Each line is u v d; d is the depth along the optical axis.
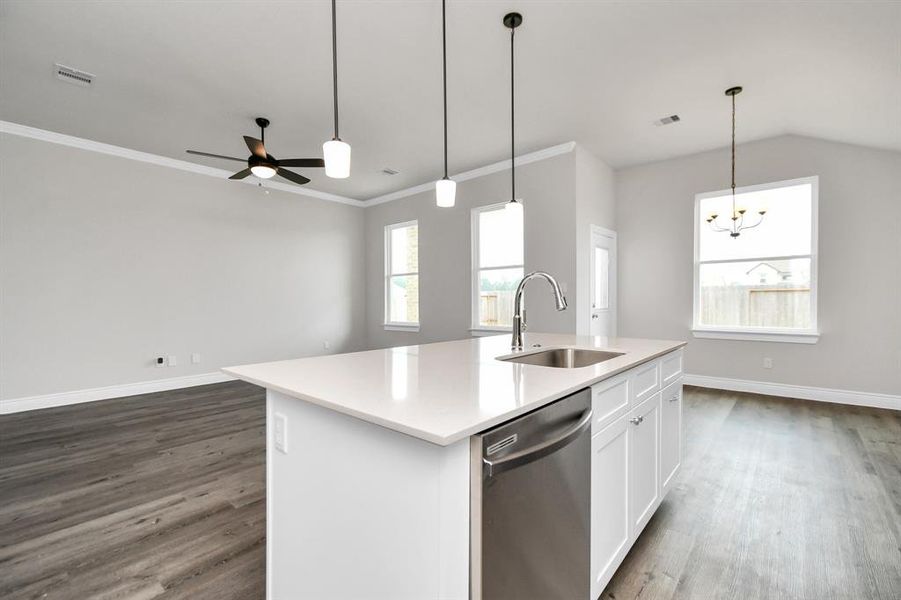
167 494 2.28
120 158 4.53
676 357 2.23
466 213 5.50
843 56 2.63
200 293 5.12
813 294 4.09
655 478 1.90
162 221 4.82
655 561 1.69
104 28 2.53
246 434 3.27
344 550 1.07
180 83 3.17
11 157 3.91
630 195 5.18
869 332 3.85
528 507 1.02
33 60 2.87
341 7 2.33
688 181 4.78
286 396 1.28
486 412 0.95
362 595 1.02
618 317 5.27
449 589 0.85
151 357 4.73
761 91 3.24
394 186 6.13
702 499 2.19
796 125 3.88
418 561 0.88
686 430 3.25
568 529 1.18
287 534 1.27
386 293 6.71
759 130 4.06
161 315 4.81
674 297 4.87
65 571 1.64
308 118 3.79
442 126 3.98
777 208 4.30
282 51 2.77
